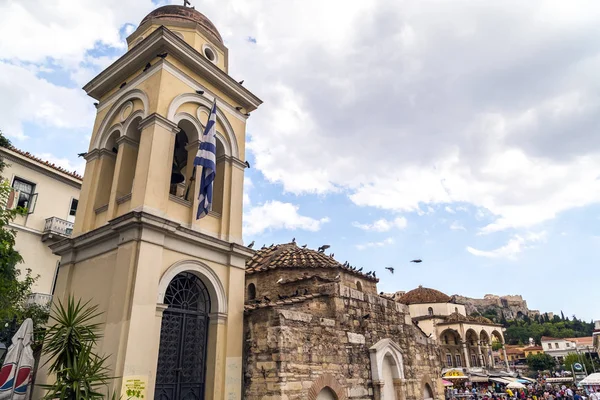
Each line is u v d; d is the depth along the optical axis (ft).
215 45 50.26
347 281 59.93
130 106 43.14
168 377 34.58
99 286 36.01
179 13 49.67
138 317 31.78
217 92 46.91
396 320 57.52
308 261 58.80
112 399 27.17
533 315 561.84
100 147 44.60
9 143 67.21
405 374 55.11
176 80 41.96
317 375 40.47
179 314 37.09
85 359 27.04
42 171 80.28
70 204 84.48
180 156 48.03
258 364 38.52
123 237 34.63
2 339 47.39
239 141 47.96
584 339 341.82
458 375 119.03
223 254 41.63
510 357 350.84
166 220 35.37
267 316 39.60
